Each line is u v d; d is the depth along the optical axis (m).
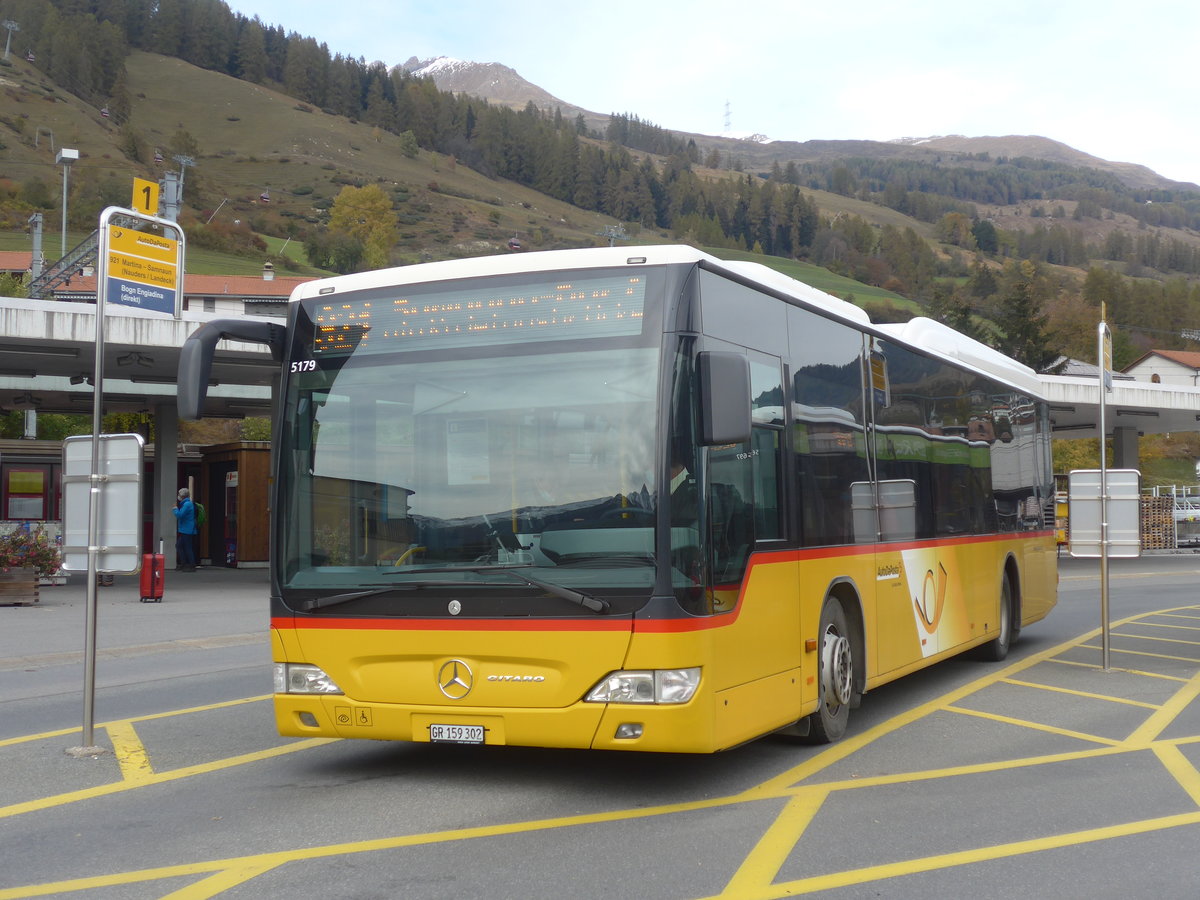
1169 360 129.75
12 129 188.25
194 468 35.84
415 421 7.15
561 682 6.64
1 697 11.08
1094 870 5.69
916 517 10.70
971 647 12.29
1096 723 9.76
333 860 5.83
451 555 6.91
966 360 12.88
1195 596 24.22
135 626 16.89
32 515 28.95
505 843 6.12
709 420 6.55
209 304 99.88
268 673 12.68
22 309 22.08
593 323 6.92
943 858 5.88
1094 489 13.26
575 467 6.78
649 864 5.75
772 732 8.38
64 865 5.79
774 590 7.66
